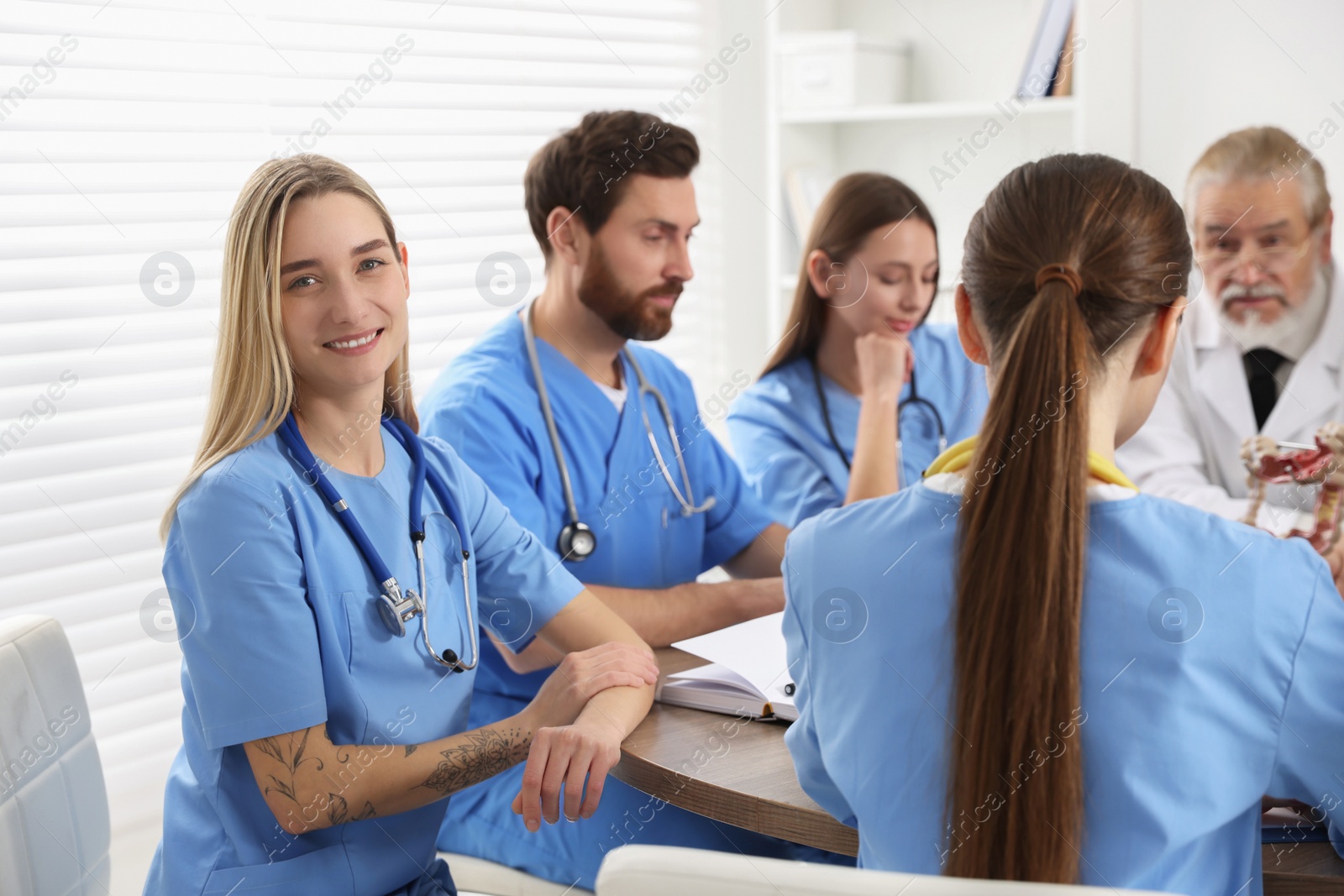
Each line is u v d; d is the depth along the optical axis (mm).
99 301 1665
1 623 1118
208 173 1769
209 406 1109
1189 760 738
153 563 1739
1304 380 1827
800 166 2377
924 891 645
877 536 833
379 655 1106
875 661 812
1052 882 737
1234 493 1890
